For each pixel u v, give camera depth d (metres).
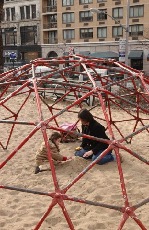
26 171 6.70
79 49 41.66
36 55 45.62
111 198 5.39
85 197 5.48
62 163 6.65
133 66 39.19
